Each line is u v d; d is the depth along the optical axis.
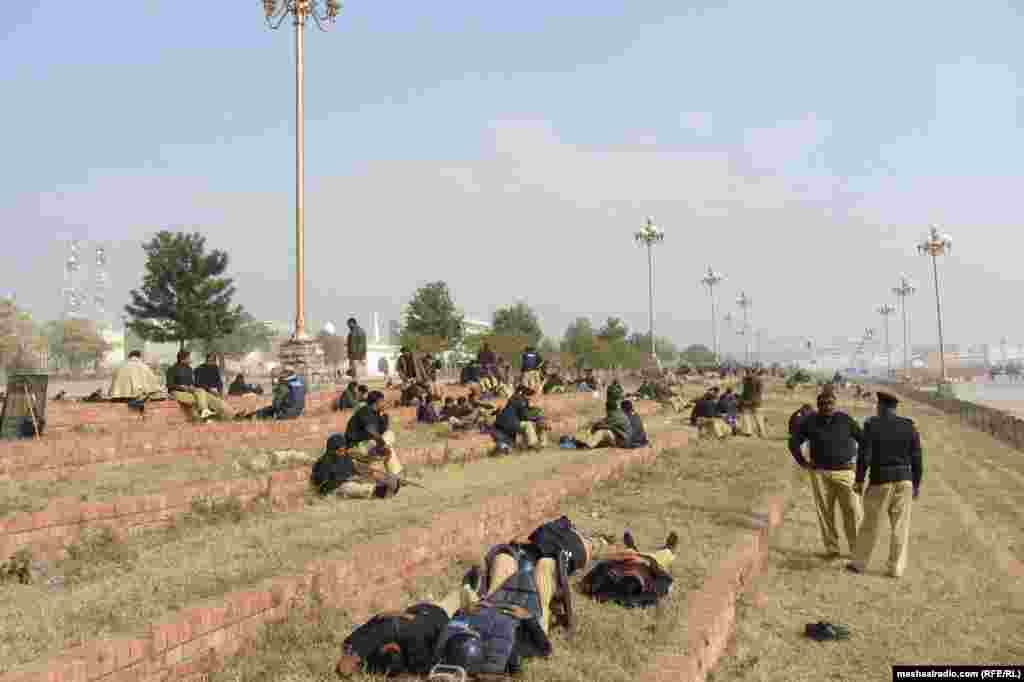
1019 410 71.12
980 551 10.95
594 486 13.41
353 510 9.48
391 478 10.73
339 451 10.62
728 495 12.62
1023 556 10.81
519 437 16.98
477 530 9.04
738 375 75.19
